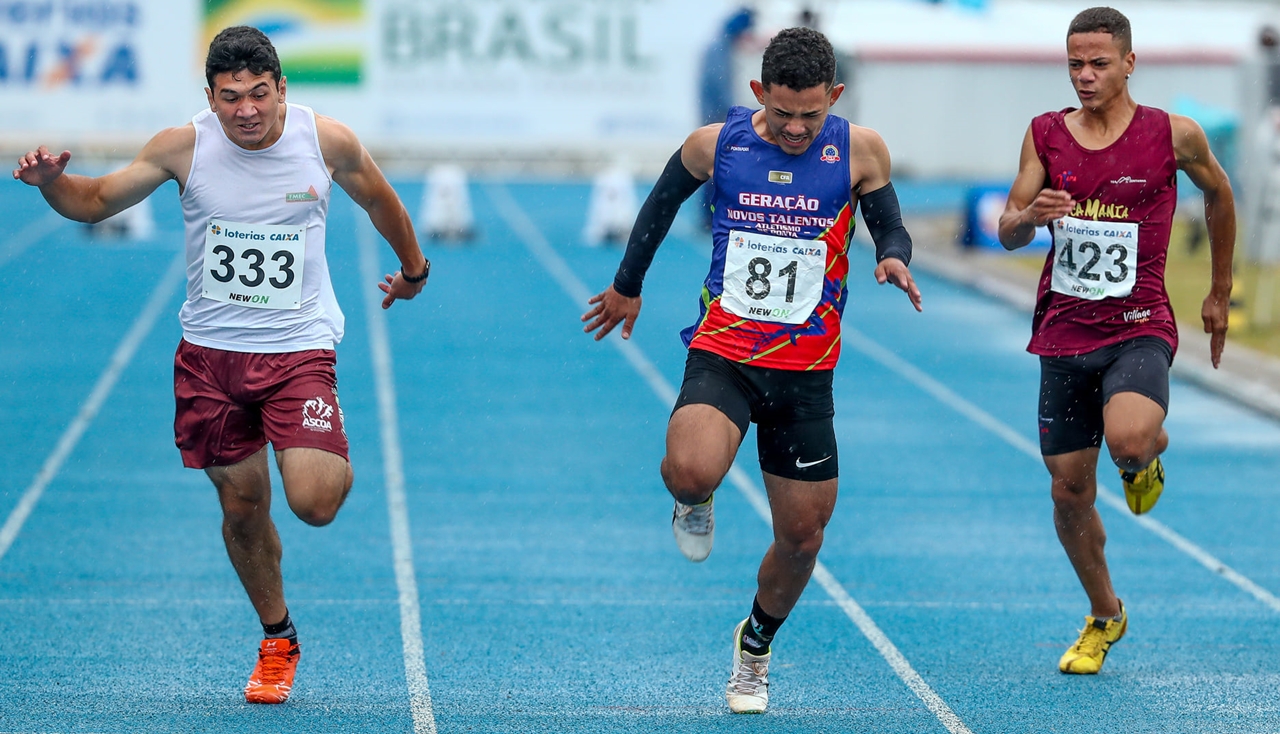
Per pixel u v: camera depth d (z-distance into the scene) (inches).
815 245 619.5
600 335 685.9
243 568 662.5
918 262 2765.7
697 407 609.6
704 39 3668.8
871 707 685.9
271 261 625.0
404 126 3646.7
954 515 1116.5
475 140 3668.8
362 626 815.7
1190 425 1492.4
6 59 3503.9
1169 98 4153.5
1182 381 1728.6
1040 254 2842.0
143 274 2380.7
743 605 874.1
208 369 631.2
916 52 4239.7
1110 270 705.6
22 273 2364.7
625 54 3668.8
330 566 943.7
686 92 3686.0
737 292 623.5
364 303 2143.2
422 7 3617.1
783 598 653.9
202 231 625.9
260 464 645.3
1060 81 4293.8
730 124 629.3
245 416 636.7
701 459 592.4
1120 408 676.7
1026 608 876.6
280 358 629.0
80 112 3538.4
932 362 1819.6
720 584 920.3
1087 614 865.5
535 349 1845.5
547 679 724.7
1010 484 1224.2
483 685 712.4
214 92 597.0
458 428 1405.0
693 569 956.0
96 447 1290.6
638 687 713.0
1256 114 2497.5
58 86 3526.1
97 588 881.5
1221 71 4141.2
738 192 622.8
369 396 1550.2
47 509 1077.8
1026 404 1574.8
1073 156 706.8
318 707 671.8
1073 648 757.3
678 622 835.4
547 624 826.8
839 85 609.6
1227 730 654.5
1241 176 2546.8
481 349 1839.3
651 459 1294.3
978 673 745.6
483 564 956.6
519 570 943.7
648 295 2306.8
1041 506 1149.7
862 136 622.5
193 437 637.3
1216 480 1248.2
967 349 1915.6
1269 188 2268.7
